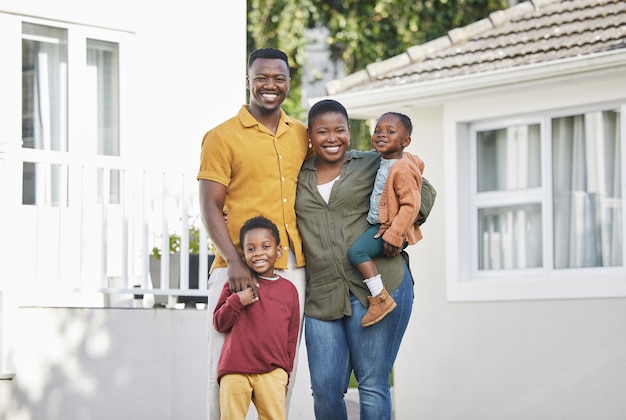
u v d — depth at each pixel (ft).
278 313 20.43
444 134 38.93
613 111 35.76
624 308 34.60
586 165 36.35
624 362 34.55
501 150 38.19
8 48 33.04
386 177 20.79
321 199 20.89
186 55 36.83
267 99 20.51
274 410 20.43
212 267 21.34
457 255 38.40
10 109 33.01
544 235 36.99
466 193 38.70
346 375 21.29
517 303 36.86
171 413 29.99
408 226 20.44
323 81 75.36
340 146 20.79
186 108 36.73
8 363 27.17
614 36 36.11
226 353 20.45
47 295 32.40
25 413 27.45
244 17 38.19
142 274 30.89
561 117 36.88
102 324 28.84
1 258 27.81
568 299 35.73
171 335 30.12
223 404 20.49
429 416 38.78
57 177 33.96
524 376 36.60
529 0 41.27
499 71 36.01
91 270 33.83
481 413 37.55
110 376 28.89
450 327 38.42
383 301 20.59
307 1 70.59
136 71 35.78
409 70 40.01
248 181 20.51
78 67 34.58
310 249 20.93
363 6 71.26
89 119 34.86
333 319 20.97
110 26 35.24
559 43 37.17
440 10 70.54
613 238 35.70
